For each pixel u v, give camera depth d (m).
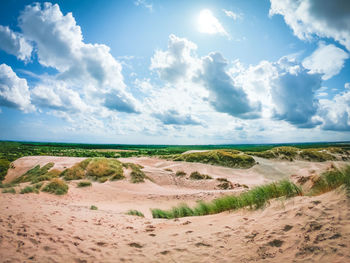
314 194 4.32
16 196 8.01
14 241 3.28
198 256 2.98
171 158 38.97
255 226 3.52
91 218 5.72
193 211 7.00
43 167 23.72
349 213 2.84
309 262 2.23
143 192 16.00
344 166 4.48
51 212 5.47
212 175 27.47
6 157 37.25
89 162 21.53
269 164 33.28
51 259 2.89
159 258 3.07
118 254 3.27
